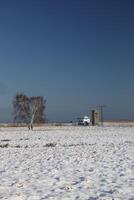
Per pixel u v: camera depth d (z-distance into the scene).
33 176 15.88
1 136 50.66
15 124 103.44
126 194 12.15
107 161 20.50
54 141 38.84
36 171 17.31
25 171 17.34
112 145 32.22
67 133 55.84
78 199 11.65
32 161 21.28
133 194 12.12
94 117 102.81
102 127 84.19
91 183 14.10
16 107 83.31
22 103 82.94
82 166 18.67
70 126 95.44
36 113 83.31
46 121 99.38
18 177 15.68
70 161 20.89
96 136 46.94
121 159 21.31
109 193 12.38
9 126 100.12
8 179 15.20
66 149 28.84
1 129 80.69
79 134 52.34
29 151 27.88
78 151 26.84
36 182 14.49
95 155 23.80
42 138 44.41
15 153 26.45
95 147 30.25
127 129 70.44
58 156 23.69
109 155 23.66
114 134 51.75
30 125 80.75
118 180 14.55
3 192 12.74
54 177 15.56
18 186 13.70
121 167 17.97
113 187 13.29
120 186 13.40
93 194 12.29
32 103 83.31
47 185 13.91
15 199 11.64
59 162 20.53
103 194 12.25
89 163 19.80
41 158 22.78
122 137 44.59
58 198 11.82
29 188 13.39
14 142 38.59
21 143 36.94
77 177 15.45
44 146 32.62
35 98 83.62
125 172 16.42
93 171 16.94
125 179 14.75
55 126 95.69
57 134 53.19
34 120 83.69
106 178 15.05
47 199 11.70
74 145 33.09
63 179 15.05
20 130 72.88
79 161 20.78
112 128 76.56
